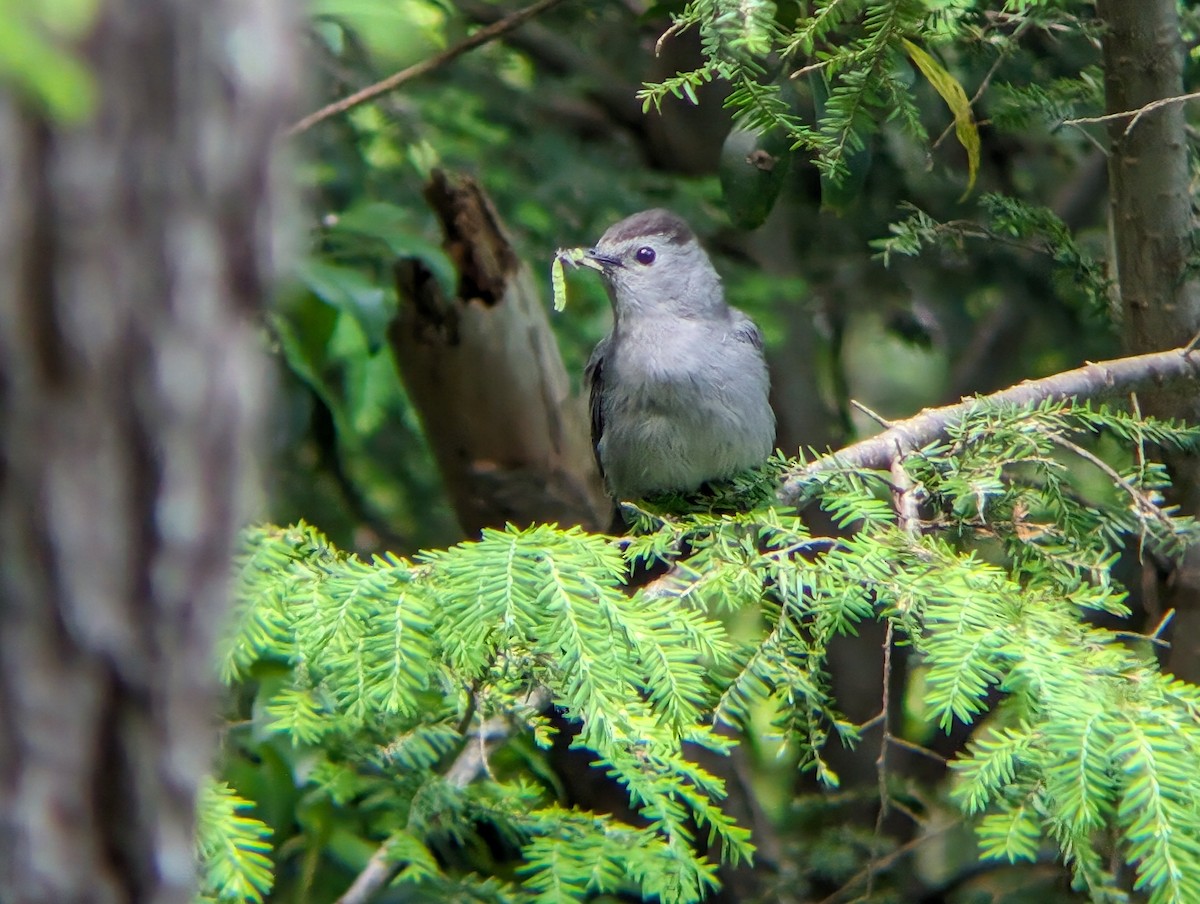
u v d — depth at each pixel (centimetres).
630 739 582
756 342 1023
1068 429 776
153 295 268
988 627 604
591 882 636
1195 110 1033
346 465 1195
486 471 1082
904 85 744
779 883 1001
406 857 667
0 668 271
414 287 1047
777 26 726
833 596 639
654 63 1259
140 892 288
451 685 645
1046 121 892
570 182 1223
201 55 264
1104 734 553
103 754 281
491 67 1298
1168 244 894
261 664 764
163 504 277
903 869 980
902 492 720
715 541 703
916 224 895
